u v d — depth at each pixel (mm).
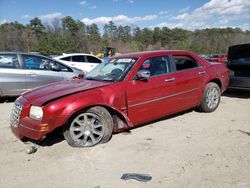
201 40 96562
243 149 4305
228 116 6152
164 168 3771
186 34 106875
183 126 5473
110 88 4680
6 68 8117
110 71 5289
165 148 4422
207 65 6359
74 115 4402
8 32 71688
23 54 8438
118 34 101125
